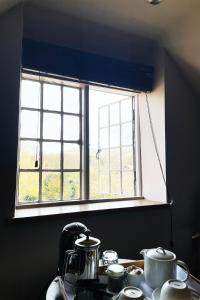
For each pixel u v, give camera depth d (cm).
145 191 216
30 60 164
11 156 146
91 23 185
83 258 94
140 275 98
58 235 154
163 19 177
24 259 145
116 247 174
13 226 143
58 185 187
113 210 171
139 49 211
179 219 203
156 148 207
